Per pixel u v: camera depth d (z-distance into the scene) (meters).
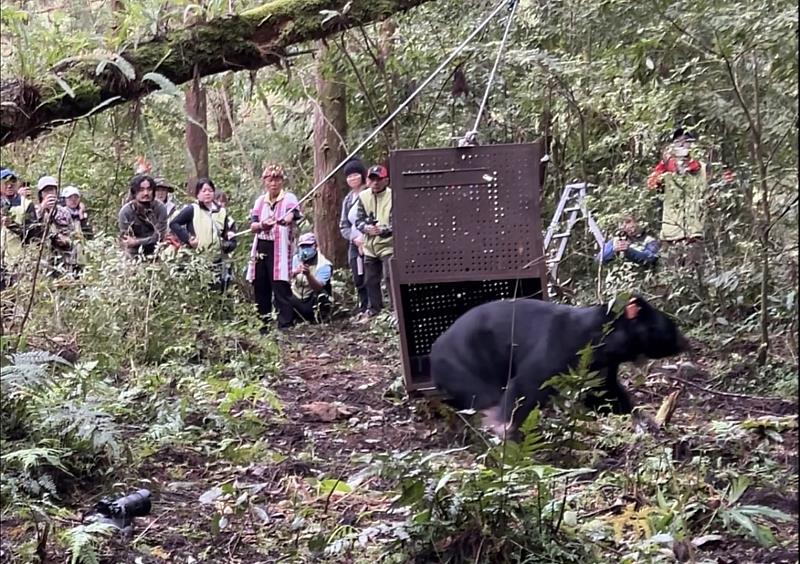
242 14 4.55
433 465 4.25
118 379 6.86
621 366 7.12
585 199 8.48
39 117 4.11
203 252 8.83
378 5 4.78
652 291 8.36
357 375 7.77
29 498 4.43
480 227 5.96
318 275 10.84
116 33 4.38
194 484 5.01
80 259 8.38
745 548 3.86
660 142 9.22
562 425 4.75
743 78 7.45
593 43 9.33
